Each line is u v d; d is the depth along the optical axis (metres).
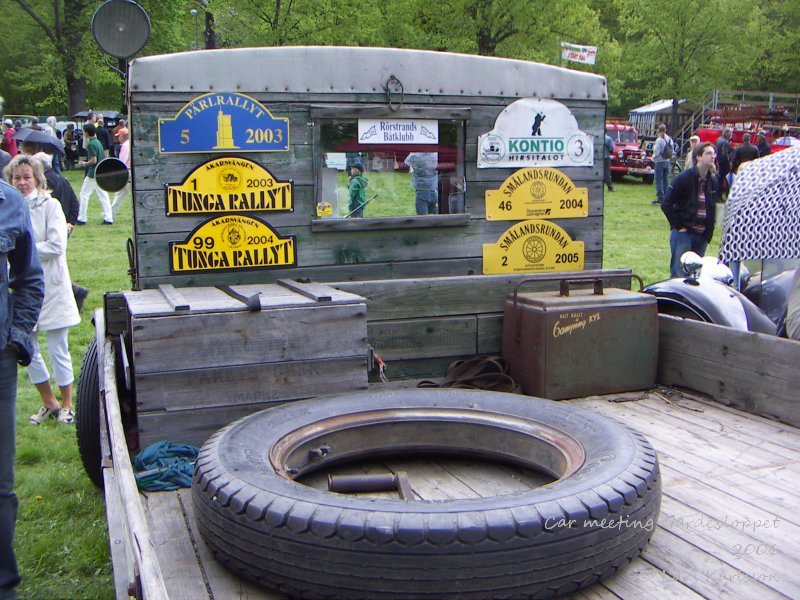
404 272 4.30
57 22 34.47
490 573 2.06
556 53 22.88
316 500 2.19
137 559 1.78
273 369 3.17
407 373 4.13
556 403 3.17
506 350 4.19
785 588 2.17
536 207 4.52
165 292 3.58
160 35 33.50
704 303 4.41
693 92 32.78
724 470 3.05
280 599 2.17
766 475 3.00
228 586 2.24
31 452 5.63
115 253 12.66
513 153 4.44
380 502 2.17
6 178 5.89
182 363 3.07
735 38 32.06
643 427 3.56
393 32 21.56
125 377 3.42
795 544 2.44
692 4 31.50
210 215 3.96
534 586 2.10
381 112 4.15
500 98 4.38
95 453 4.37
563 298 3.99
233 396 3.13
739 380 3.82
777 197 4.75
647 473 2.41
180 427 3.08
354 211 4.20
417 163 4.29
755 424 3.60
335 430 2.96
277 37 17.66
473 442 3.08
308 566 2.11
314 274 4.15
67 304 6.16
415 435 3.10
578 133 4.55
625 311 4.03
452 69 4.27
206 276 3.99
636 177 28.55
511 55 22.28
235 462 2.48
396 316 4.09
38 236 5.97
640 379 4.11
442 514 2.09
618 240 14.72
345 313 3.24
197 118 3.88
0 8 39.91
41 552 4.29
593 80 4.55
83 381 4.32
